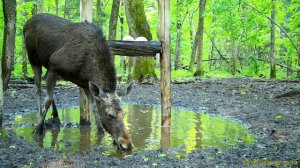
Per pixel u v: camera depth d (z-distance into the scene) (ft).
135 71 54.65
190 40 110.42
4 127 25.25
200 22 73.61
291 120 27.81
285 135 23.13
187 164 17.17
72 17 89.35
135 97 42.27
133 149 20.58
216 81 59.36
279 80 61.00
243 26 66.85
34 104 35.35
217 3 63.36
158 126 27.48
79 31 22.90
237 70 90.22
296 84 53.52
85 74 22.44
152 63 55.26
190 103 38.06
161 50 26.71
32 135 23.81
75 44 22.62
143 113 33.19
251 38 76.69
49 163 16.99
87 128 26.58
